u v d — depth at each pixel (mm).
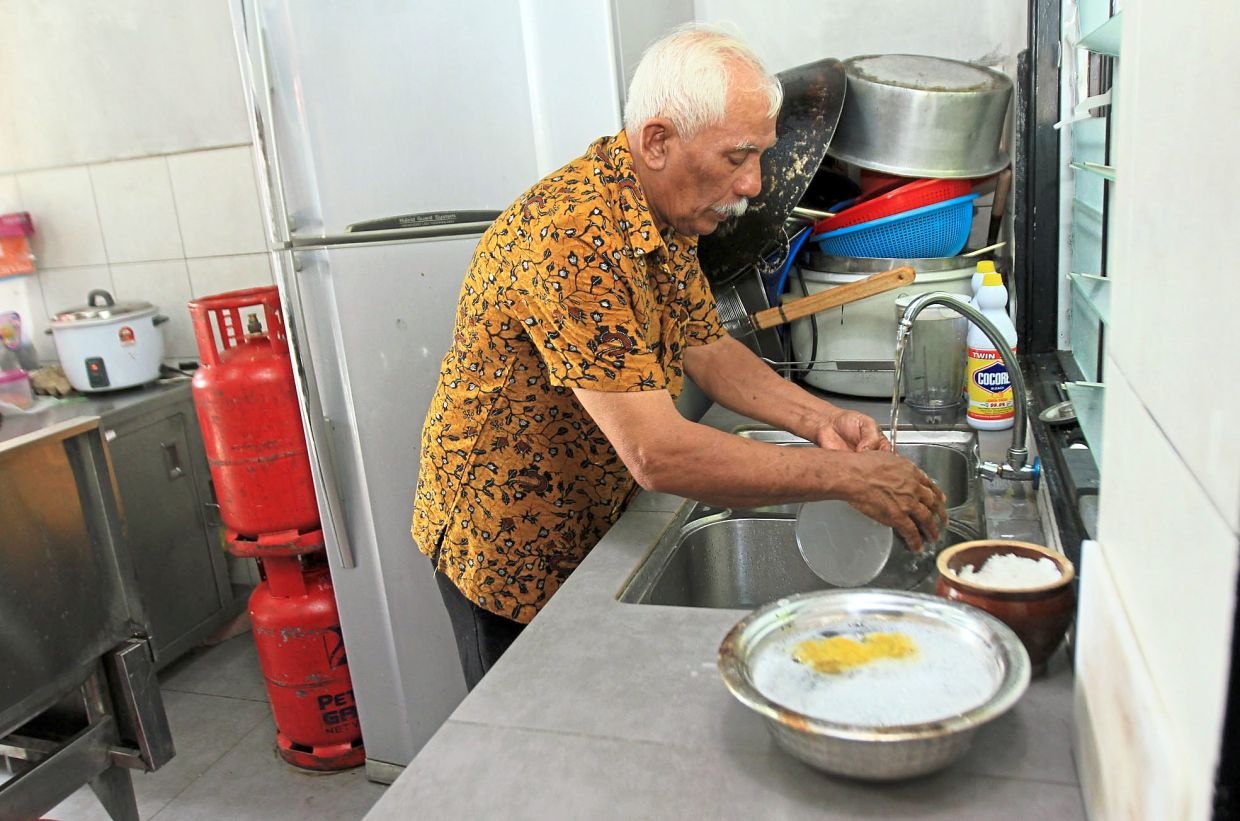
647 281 1200
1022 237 1758
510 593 1402
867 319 1755
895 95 1665
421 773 800
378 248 1738
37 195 2852
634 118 1125
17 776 1765
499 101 1639
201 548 2771
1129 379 604
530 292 1111
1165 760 477
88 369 2506
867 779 708
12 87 2766
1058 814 690
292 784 2178
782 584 1434
